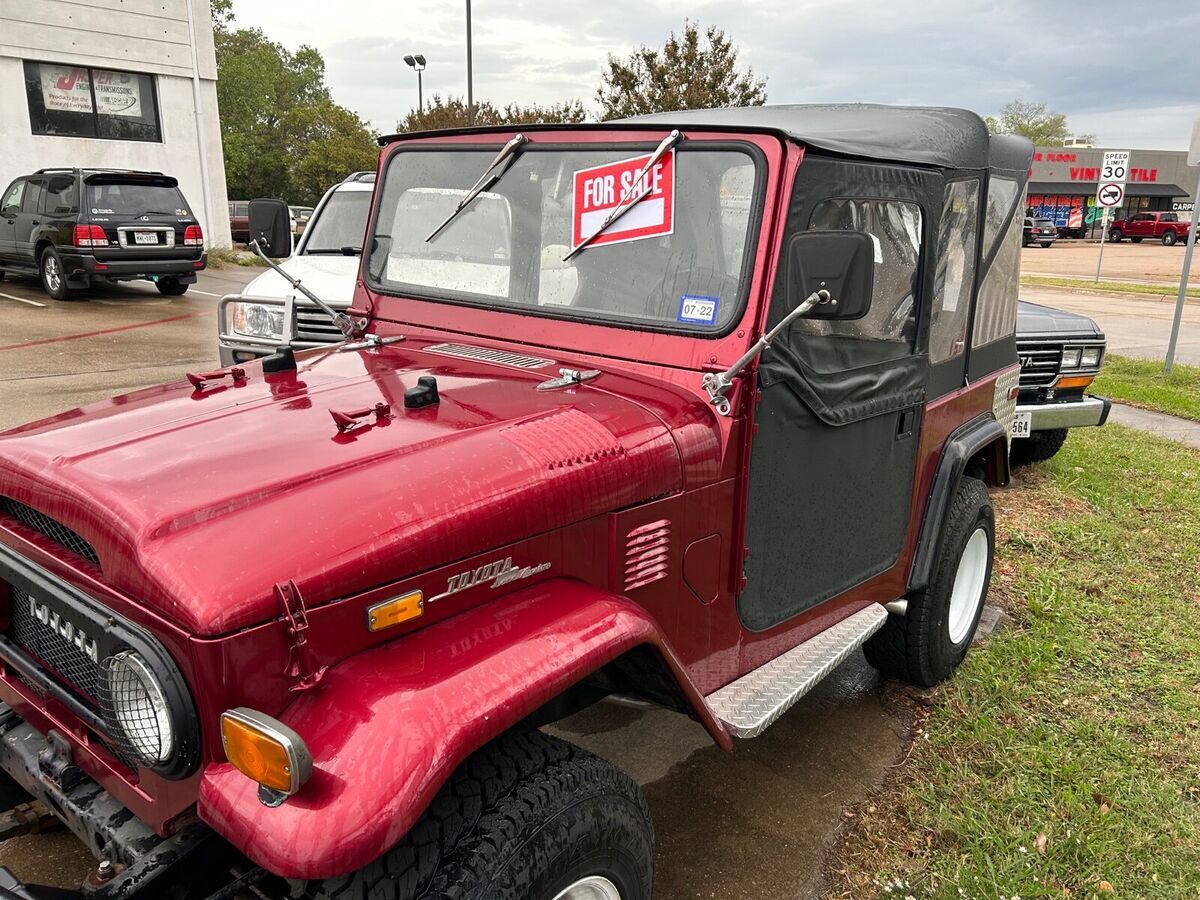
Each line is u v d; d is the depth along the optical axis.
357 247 7.55
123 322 11.91
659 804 3.10
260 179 54.03
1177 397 10.05
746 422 2.39
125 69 17.75
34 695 2.13
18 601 2.14
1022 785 3.21
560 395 2.34
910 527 3.38
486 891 1.66
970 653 4.15
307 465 1.87
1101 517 6.13
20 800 2.31
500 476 1.95
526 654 1.79
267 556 1.63
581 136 2.68
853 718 3.68
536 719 2.22
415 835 1.72
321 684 1.66
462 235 2.96
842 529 2.94
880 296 2.83
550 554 2.03
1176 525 6.00
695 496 2.33
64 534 1.94
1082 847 2.90
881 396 2.91
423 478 1.88
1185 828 3.04
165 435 2.06
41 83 16.91
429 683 1.67
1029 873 2.79
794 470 2.62
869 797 3.18
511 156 2.81
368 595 1.71
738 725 2.39
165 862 1.75
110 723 1.78
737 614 2.58
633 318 2.53
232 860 1.86
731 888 2.72
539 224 2.76
